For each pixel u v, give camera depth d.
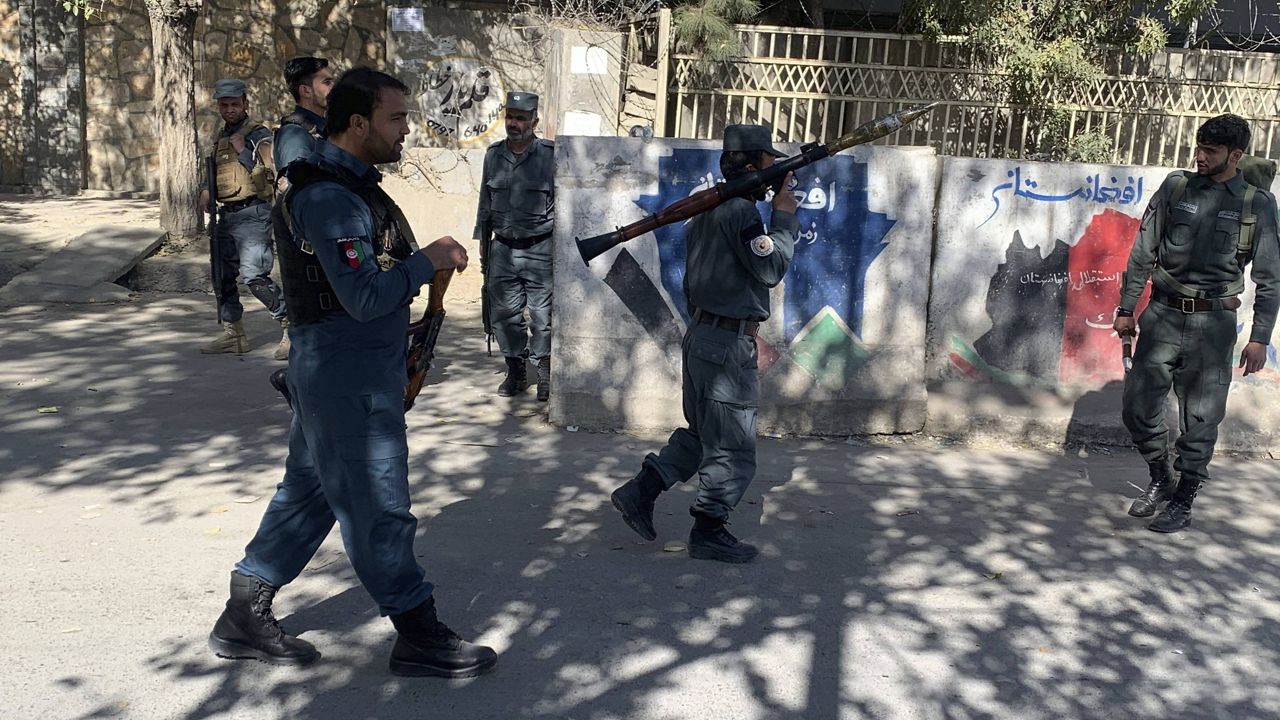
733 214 4.48
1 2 12.99
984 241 6.63
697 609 4.34
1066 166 6.62
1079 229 6.66
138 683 3.66
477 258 10.91
